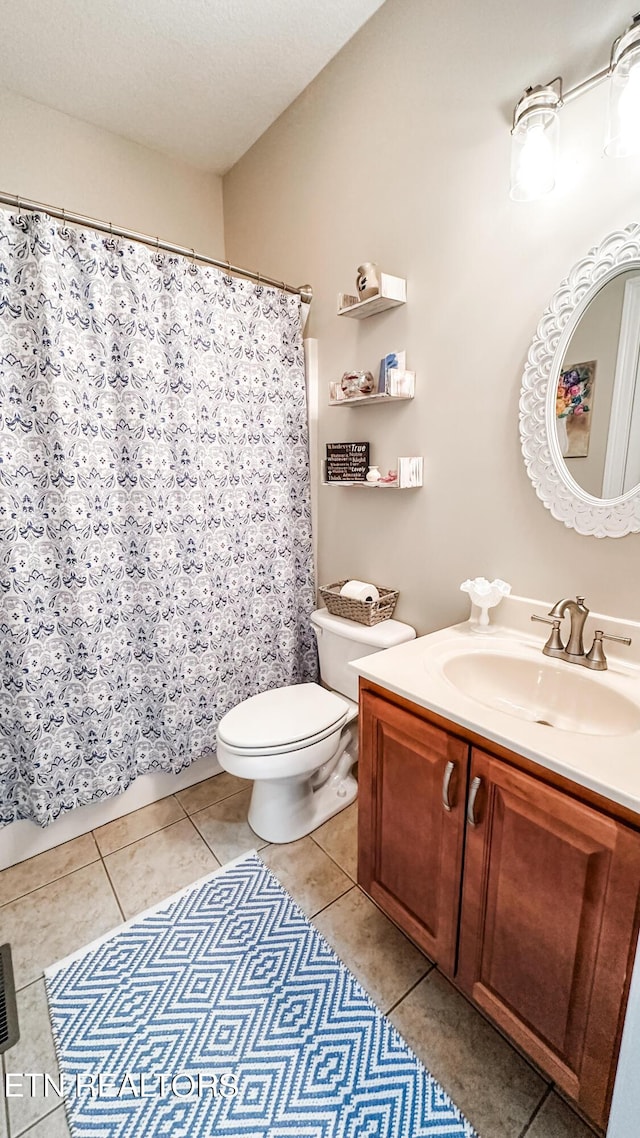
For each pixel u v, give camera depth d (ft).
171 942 4.42
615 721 3.52
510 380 4.41
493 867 3.22
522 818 2.98
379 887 4.25
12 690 5.04
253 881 5.06
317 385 6.81
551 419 4.11
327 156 5.98
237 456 6.32
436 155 4.73
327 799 6.06
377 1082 3.37
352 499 6.47
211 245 8.15
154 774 6.34
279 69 5.84
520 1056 3.52
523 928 3.09
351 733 6.23
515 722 3.14
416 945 4.33
